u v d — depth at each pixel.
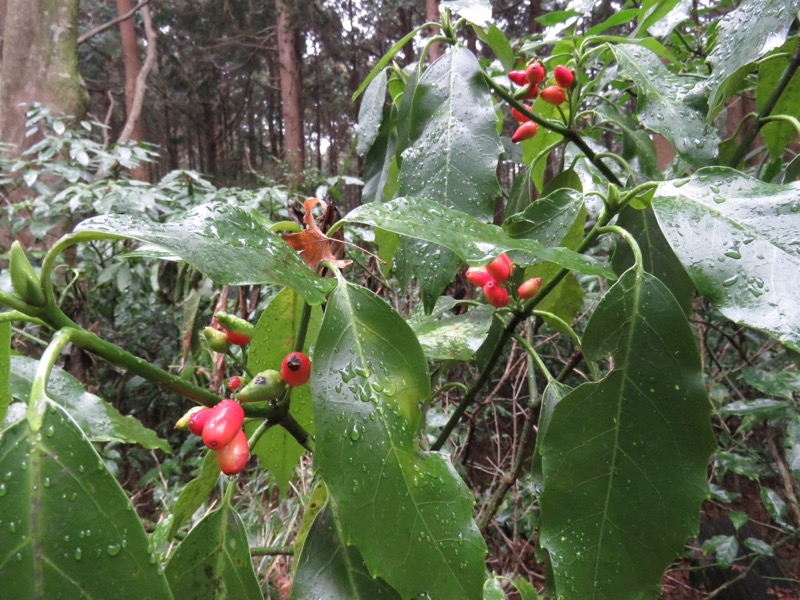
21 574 0.15
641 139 0.45
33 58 1.37
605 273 0.24
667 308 0.24
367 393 0.21
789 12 0.29
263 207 1.06
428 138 0.32
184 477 1.05
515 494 0.72
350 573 0.23
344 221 0.23
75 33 1.45
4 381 0.22
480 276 0.31
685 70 0.63
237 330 0.24
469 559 0.19
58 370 0.30
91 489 0.16
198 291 0.54
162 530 0.36
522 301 0.35
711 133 0.34
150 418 1.26
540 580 0.75
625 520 0.23
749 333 0.73
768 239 0.19
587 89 0.46
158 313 1.21
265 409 0.23
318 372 0.21
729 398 0.78
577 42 0.45
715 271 0.19
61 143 1.07
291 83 3.73
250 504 0.83
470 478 0.87
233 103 5.56
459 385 0.44
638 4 0.64
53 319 0.17
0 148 1.13
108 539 0.15
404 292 0.30
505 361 0.84
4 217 1.16
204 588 0.23
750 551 0.79
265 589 0.67
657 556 0.23
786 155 0.82
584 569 0.23
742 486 1.00
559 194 0.32
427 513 0.20
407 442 0.20
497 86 0.37
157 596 0.16
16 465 0.15
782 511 0.60
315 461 0.20
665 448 0.23
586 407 0.24
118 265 0.96
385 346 0.22
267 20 4.12
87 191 0.95
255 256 0.19
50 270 0.17
